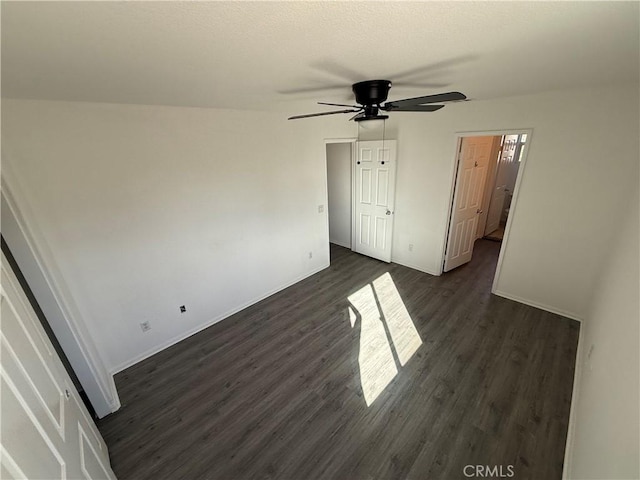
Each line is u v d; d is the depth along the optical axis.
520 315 3.22
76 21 0.81
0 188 1.56
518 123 2.94
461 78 1.84
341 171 5.05
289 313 3.46
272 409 2.22
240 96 2.17
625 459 0.91
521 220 3.21
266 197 3.46
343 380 2.46
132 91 1.79
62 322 1.87
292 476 1.78
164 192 2.62
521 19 0.94
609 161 2.54
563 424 2.01
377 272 4.41
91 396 2.11
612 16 0.92
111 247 2.41
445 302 3.54
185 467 1.85
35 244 1.78
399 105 1.70
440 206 3.86
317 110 3.17
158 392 2.42
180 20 0.85
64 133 2.04
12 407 0.80
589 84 2.31
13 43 0.93
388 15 0.87
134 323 2.68
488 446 1.90
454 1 0.79
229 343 2.98
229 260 3.28
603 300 2.26
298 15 0.85
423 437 1.97
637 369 1.03
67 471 1.06
